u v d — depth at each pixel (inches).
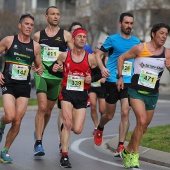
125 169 703.1
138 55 690.8
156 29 675.4
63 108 708.7
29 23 711.7
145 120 687.1
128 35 832.9
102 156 805.9
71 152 836.6
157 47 684.7
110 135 1070.4
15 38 718.5
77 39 703.7
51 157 780.0
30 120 1282.0
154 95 697.0
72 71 711.1
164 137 922.7
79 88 714.8
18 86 717.3
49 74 788.0
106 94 842.8
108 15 3479.3
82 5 3863.2
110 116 856.3
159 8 3169.3
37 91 781.3
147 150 813.9
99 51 833.5
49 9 805.2
